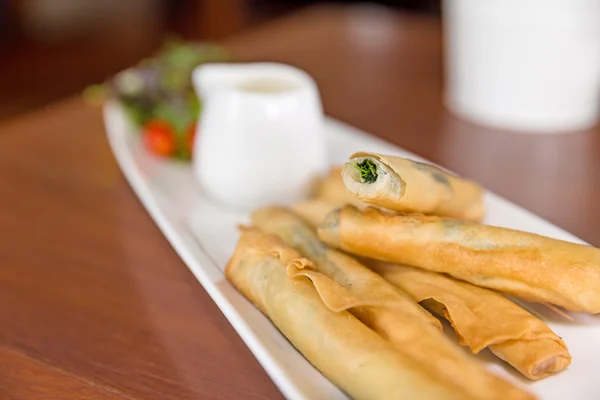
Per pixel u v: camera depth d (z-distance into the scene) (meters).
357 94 0.51
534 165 0.42
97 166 0.42
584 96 0.46
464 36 0.46
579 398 0.27
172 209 0.36
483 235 0.29
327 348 0.27
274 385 0.28
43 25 1.15
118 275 0.33
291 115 0.38
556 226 0.36
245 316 0.30
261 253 0.31
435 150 0.44
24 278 0.33
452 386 0.25
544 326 0.28
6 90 0.91
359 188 0.29
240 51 0.59
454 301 0.28
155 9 1.17
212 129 0.38
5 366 0.29
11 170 0.41
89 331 0.30
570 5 0.42
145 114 0.46
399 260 0.30
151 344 0.30
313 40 0.62
